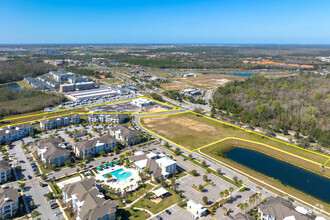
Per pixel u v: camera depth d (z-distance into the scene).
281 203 95.38
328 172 137.88
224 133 194.38
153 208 102.00
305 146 171.38
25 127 176.00
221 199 109.69
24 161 138.00
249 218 89.19
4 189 100.69
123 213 98.31
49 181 119.25
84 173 128.25
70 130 188.75
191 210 100.31
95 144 151.50
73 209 99.25
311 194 117.69
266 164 147.75
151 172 126.44
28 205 101.06
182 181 124.19
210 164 143.25
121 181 122.44
